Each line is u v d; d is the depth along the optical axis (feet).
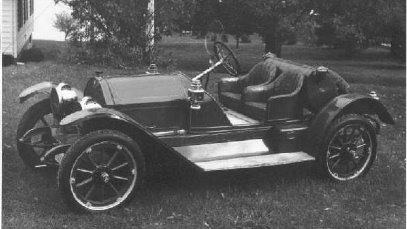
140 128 14.84
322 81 18.02
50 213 14.82
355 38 55.01
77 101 16.42
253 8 50.47
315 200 16.49
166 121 16.69
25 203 15.35
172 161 16.14
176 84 17.03
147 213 15.05
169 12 45.50
